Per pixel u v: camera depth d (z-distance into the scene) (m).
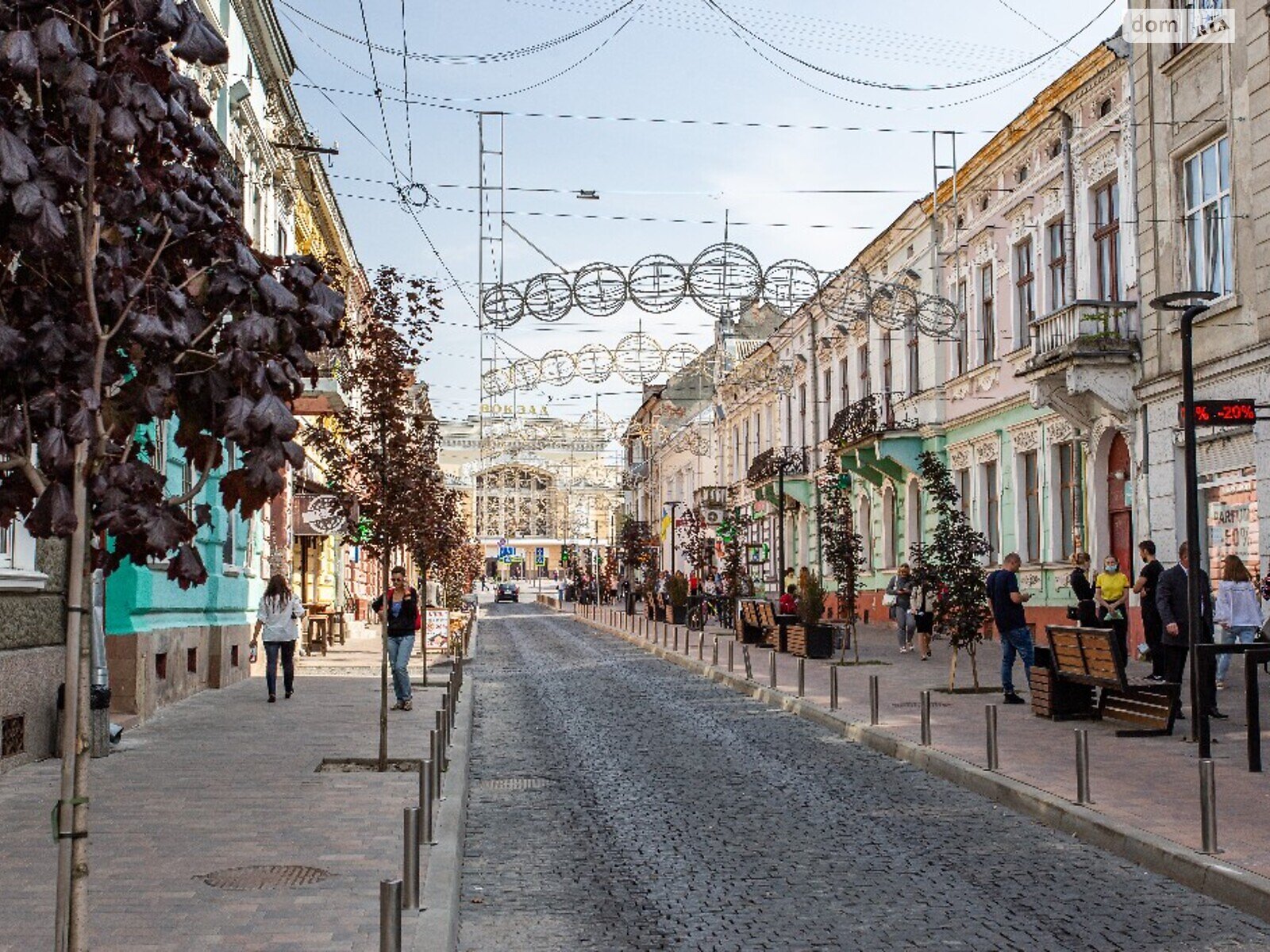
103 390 4.43
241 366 4.39
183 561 4.63
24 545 11.59
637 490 91.56
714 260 19.75
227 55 4.62
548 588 113.31
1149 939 6.58
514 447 49.56
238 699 18.55
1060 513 26.20
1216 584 19.80
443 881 7.09
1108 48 22.95
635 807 10.52
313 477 28.88
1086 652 14.05
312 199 31.91
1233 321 19.27
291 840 8.22
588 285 19.75
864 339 38.62
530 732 15.65
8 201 3.87
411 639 17.23
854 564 25.50
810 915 7.12
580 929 6.88
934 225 32.12
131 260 4.62
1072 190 24.86
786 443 48.88
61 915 4.28
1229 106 19.25
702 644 27.12
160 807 9.43
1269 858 7.69
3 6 4.03
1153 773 10.87
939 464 19.58
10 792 10.08
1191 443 11.66
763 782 11.71
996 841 9.05
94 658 12.41
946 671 22.66
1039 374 23.42
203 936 5.95
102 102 4.18
